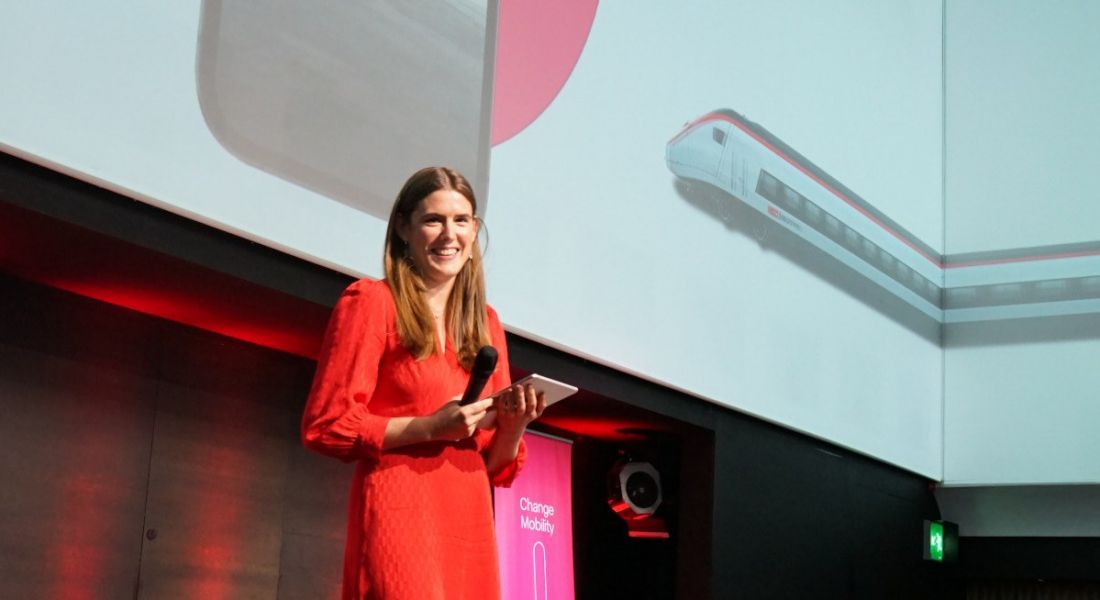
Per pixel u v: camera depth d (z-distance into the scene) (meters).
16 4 3.11
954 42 9.02
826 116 7.21
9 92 3.08
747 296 6.28
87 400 4.03
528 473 5.54
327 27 3.92
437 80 4.33
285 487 4.65
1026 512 8.57
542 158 4.87
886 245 7.91
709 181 6.00
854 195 7.51
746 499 6.32
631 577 6.68
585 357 5.10
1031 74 8.69
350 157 3.98
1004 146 8.71
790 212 6.74
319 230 3.87
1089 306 8.27
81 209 3.32
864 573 7.52
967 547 8.80
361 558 1.67
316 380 1.72
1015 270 8.55
